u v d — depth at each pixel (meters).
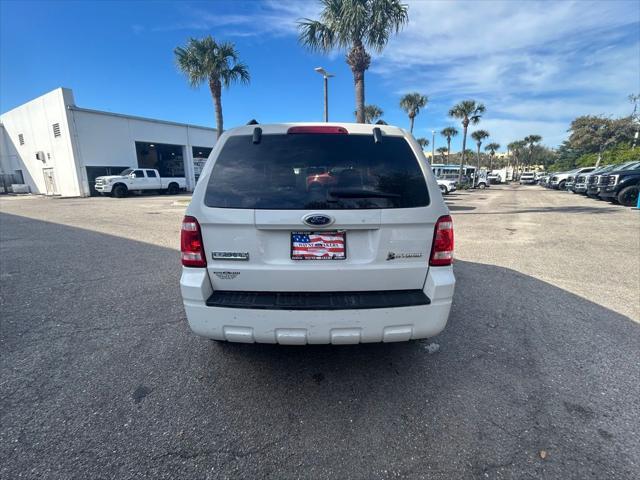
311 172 2.39
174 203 19.06
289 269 2.37
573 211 14.06
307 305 2.31
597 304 4.23
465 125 35.28
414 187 2.43
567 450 2.05
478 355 3.08
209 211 2.34
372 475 1.89
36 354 3.12
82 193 26.64
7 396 2.54
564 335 3.44
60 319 3.84
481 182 42.81
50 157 28.56
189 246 2.39
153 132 30.64
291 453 2.04
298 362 2.98
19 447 2.07
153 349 3.20
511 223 11.02
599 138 39.09
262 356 3.08
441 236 2.43
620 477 1.87
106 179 24.59
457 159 90.44
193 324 2.41
